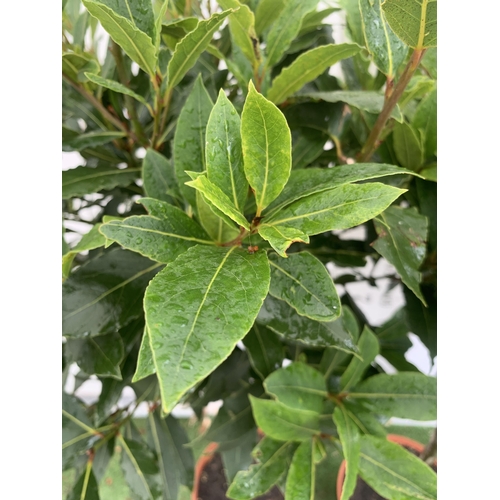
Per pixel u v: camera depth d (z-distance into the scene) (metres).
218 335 0.17
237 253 0.23
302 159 0.38
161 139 0.37
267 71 0.36
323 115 0.38
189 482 0.46
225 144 0.24
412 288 0.30
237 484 0.39
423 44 0.27
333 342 0.31
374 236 0.42
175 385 0.16
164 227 0.26
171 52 0.37
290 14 0.34
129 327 0.36
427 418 0.37
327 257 0.42
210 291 0.19
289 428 0.37
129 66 0.42
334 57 0.32
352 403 0.39
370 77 0.40
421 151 0.36
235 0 0.30
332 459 0.62
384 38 0.30
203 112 0.29
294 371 0.38
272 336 0.40
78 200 0.47
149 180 0.32
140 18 0.29
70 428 0.40
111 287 0.32
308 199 0.24
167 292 0.19
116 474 0.73
